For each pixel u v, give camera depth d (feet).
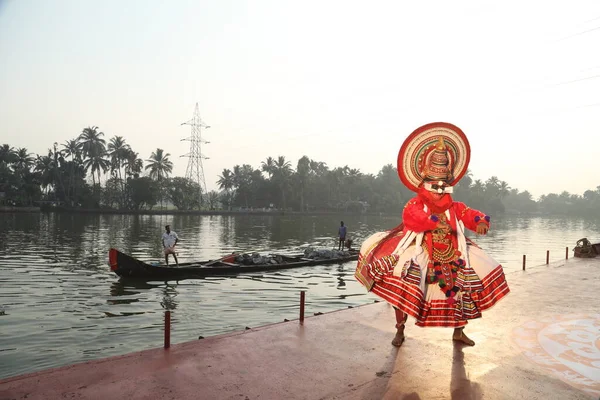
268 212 372.99
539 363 13.30
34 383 11.09
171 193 345.92
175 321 35.86
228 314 38.60
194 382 11.37
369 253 14.17
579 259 43.34
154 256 82.74
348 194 464.65
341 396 10.80
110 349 28.50
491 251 119.03
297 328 16.29
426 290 13.44
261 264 65.92
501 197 617.21
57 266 64.90
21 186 318.86
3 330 32.48
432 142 14.24
